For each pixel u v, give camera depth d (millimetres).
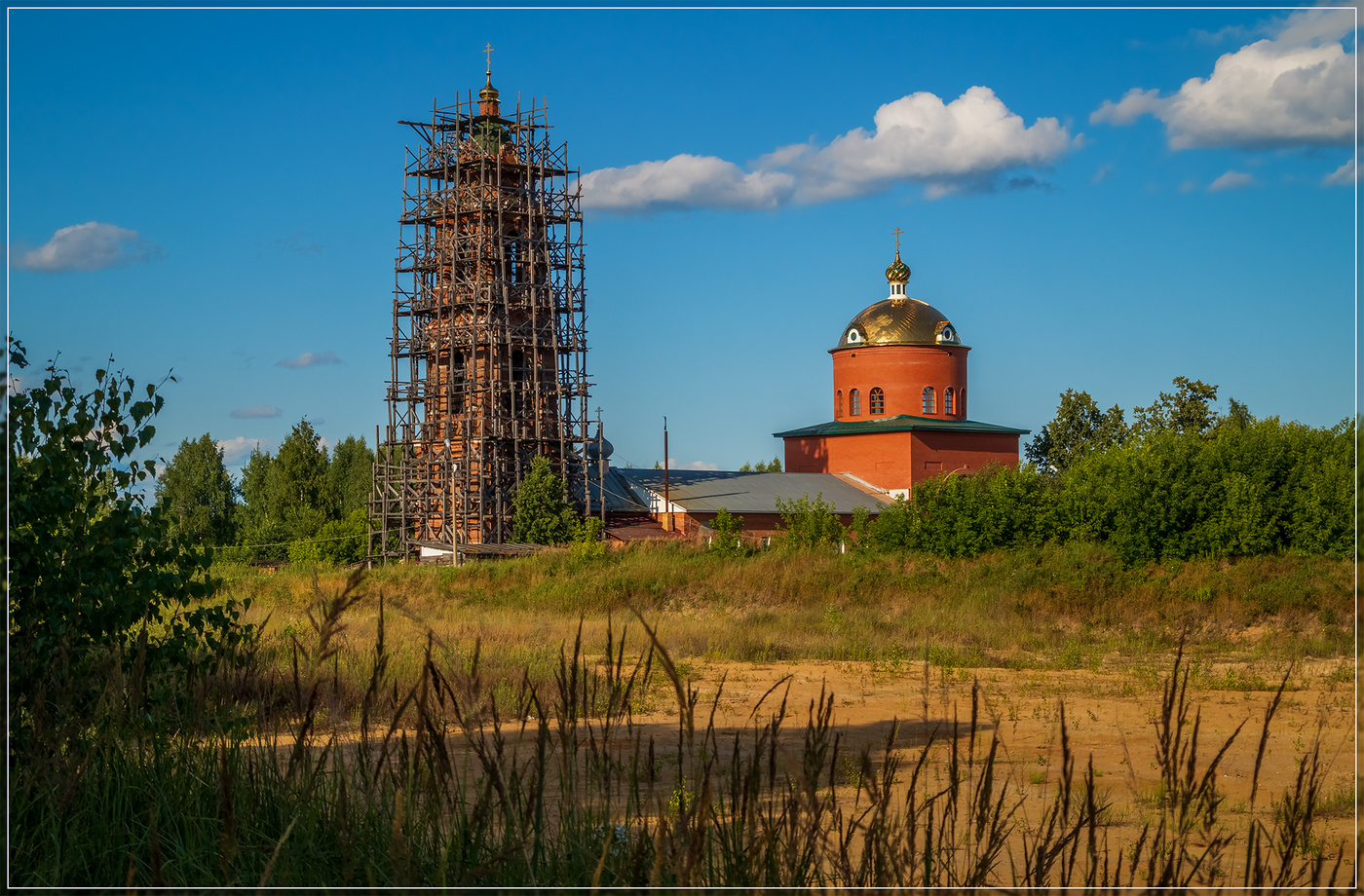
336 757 5598
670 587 34969
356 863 5227
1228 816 8688
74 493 7973
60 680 7016
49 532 7812
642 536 61469
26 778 6230
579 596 33875
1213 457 38438
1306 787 9148
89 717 6875
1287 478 37156
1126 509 38156
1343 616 26109
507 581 38812
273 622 21781
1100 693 17406
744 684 18484
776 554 41969
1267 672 19875
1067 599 29641
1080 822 4812
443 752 4961
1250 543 35625
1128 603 29047
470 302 61844
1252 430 39594
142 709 7027
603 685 12852
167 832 5922
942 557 42625
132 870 5008
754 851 4648
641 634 24516
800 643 25094
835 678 19625
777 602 32750
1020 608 29328
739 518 59344
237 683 7949
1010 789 9789
